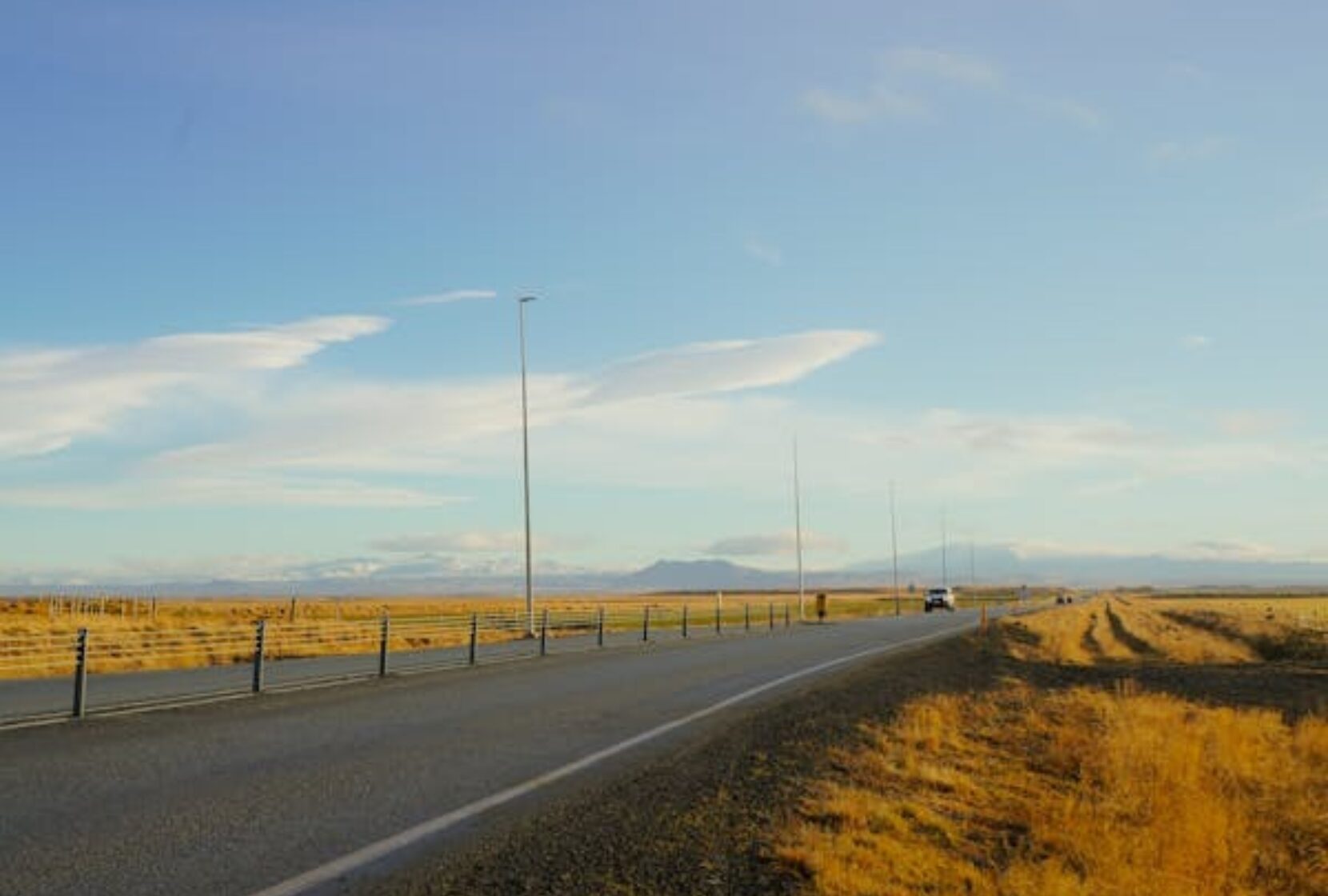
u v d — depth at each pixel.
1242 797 12.62
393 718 16.72
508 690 21.62
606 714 17.61
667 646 38.44
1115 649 47.62
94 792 10.52
